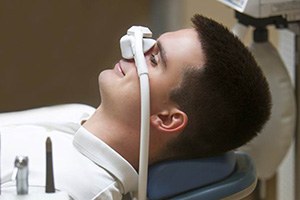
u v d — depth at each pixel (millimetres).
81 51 2734
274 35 2252
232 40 1405
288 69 2092
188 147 1381
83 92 2781
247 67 1387
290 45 2084
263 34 1771
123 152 1375
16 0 2641
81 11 2682
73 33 2711
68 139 1413
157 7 2609
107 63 2748
